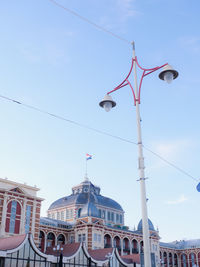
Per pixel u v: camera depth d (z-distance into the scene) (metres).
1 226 59.28
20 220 62.91
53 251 64.25
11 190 63.22
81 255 59.41
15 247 49.25
